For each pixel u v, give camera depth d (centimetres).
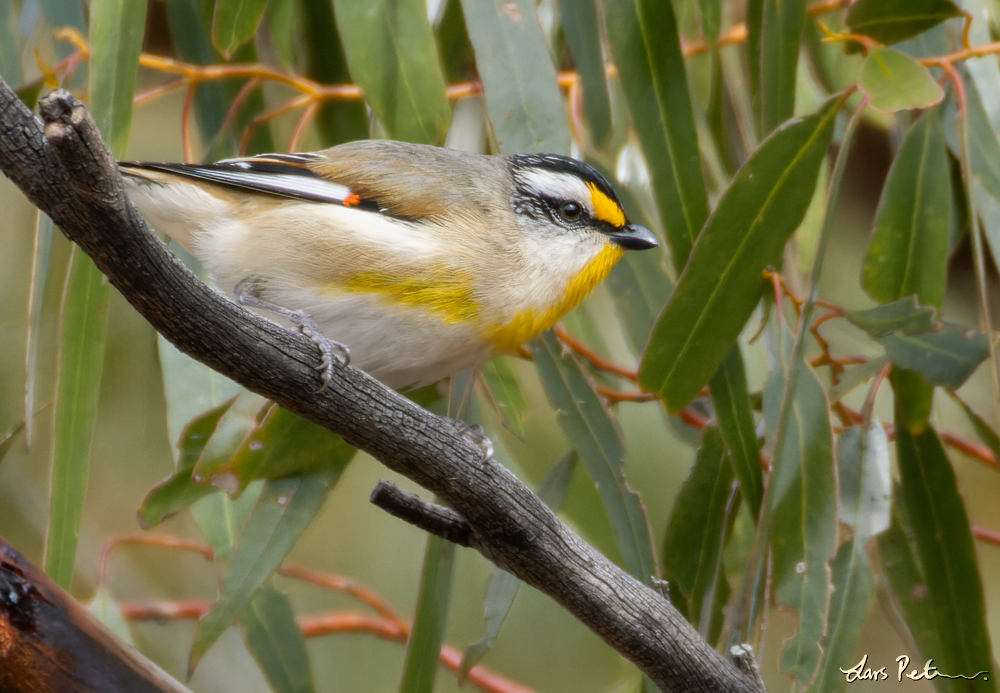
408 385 187
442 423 182
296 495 188
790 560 186
